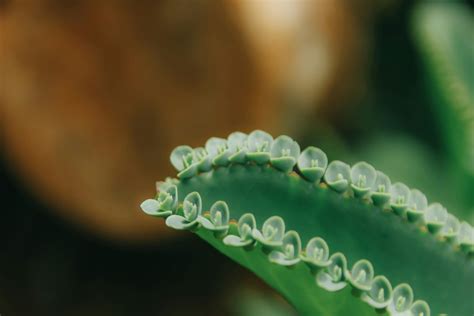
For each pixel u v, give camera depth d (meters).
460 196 0.79
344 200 0.27
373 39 1.62
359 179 0.27
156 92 1.12
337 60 1.36
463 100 0.76
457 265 0.27
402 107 1.63
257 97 1.16
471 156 0.76
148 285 1.52
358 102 1.51
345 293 0.25
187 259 1.52
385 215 0.27
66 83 1.12
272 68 1.16
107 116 1.14
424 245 0.27
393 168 1.30
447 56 0.79
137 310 1.48
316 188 0.27
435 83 0.79
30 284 1.48
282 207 0.27
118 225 1.25
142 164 1.18
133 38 1.09
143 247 1.44
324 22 1.29
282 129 1.25
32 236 1.50
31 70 1.12
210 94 1.13
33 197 1.37
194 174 0.26
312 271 0.25
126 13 1.07
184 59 1.10
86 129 1.15
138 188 1.20
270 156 0.27
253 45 1.11
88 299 1.49
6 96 1.14
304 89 1.27
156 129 1.15
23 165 1.21
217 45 1.10
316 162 0.27
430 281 0.27
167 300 1.49
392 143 1.44
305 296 0.26
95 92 1.12
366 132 1.52
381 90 1.66
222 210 0.25
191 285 1.51
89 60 1.11
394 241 0.27
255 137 0.27
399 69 1.68
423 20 0.83
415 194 0.27
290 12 1.18
